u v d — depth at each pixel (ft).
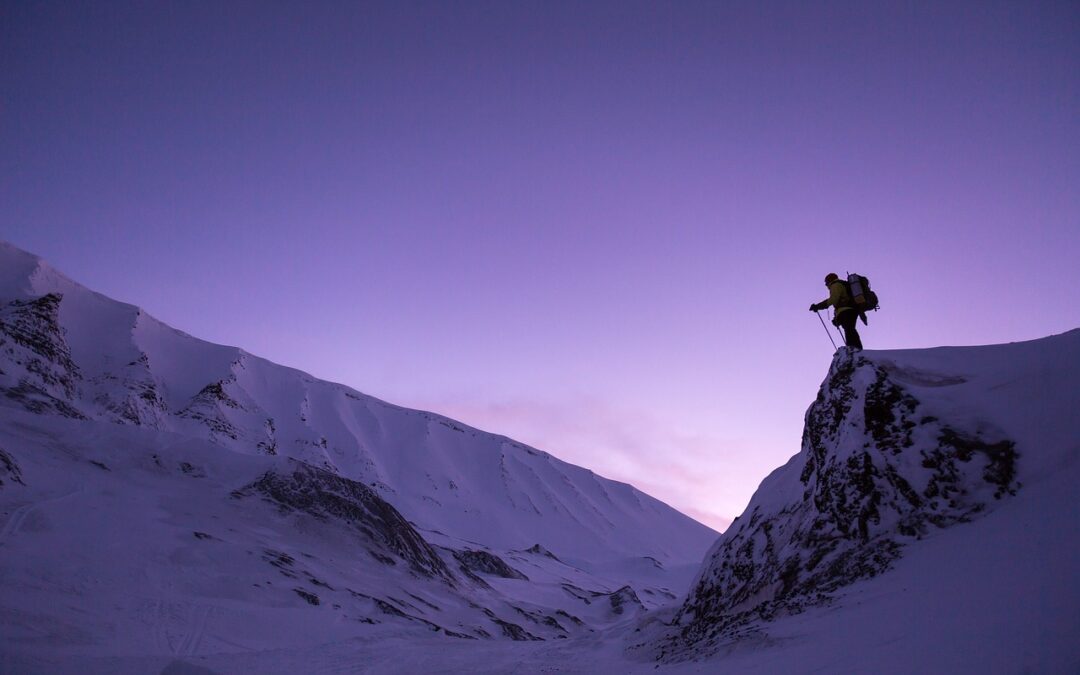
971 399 44.11
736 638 40.86
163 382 579.48
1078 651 18.98
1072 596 22.90
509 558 459.73
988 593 27.48
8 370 404.16
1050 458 37.04
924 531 39.55
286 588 141.49
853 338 54.75
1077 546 26.94
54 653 71.26
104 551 123.34
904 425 45.06
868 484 44.34
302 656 69.67
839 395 51.19
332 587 155.22
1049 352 43.88
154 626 94.94
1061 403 39.29
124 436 211.41
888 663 25.13
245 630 106.42
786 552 48.55
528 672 54.29
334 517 213.25
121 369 530.68
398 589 188.96
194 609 109.19
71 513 138.00
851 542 43.32
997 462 39.34
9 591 90.33
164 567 127.34
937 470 41.63
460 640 92.73
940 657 23.47
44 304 504.84
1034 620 22.67
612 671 50.42
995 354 47.78
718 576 58.90
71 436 199.00
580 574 502.38
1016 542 31.32
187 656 81.92
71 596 96.68
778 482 61.46
